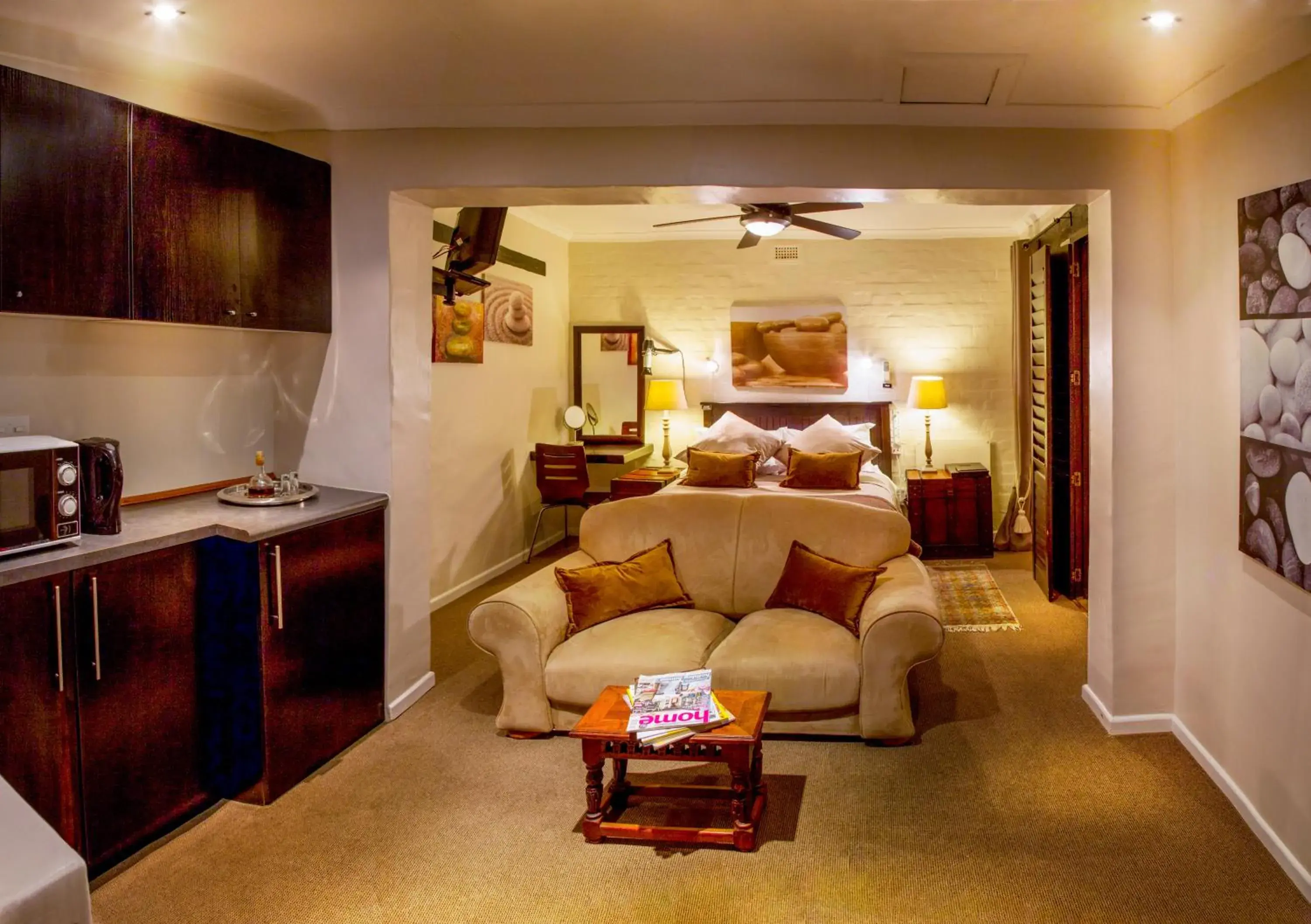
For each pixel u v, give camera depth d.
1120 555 3.25
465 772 3.03
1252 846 2.50
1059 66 2.73
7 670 2.15
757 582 3.68
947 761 3.07
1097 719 3.43
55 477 2.31
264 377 3.53
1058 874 2.37
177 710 2.67
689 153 3.27
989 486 6.24
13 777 2.17
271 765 2.81
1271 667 2.49
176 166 2.72
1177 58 2.62
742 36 2.58
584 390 7.07
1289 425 2.31
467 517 5.50
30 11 2.40
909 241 6.71
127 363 2.97
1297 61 2.33
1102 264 3.29
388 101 3.14
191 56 2.74
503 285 5.90
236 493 3.16
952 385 6.73
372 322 3.40
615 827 2.57
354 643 3.24
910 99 3.02
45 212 2.34
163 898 2.31
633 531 3.84
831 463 5.64
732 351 6.91
